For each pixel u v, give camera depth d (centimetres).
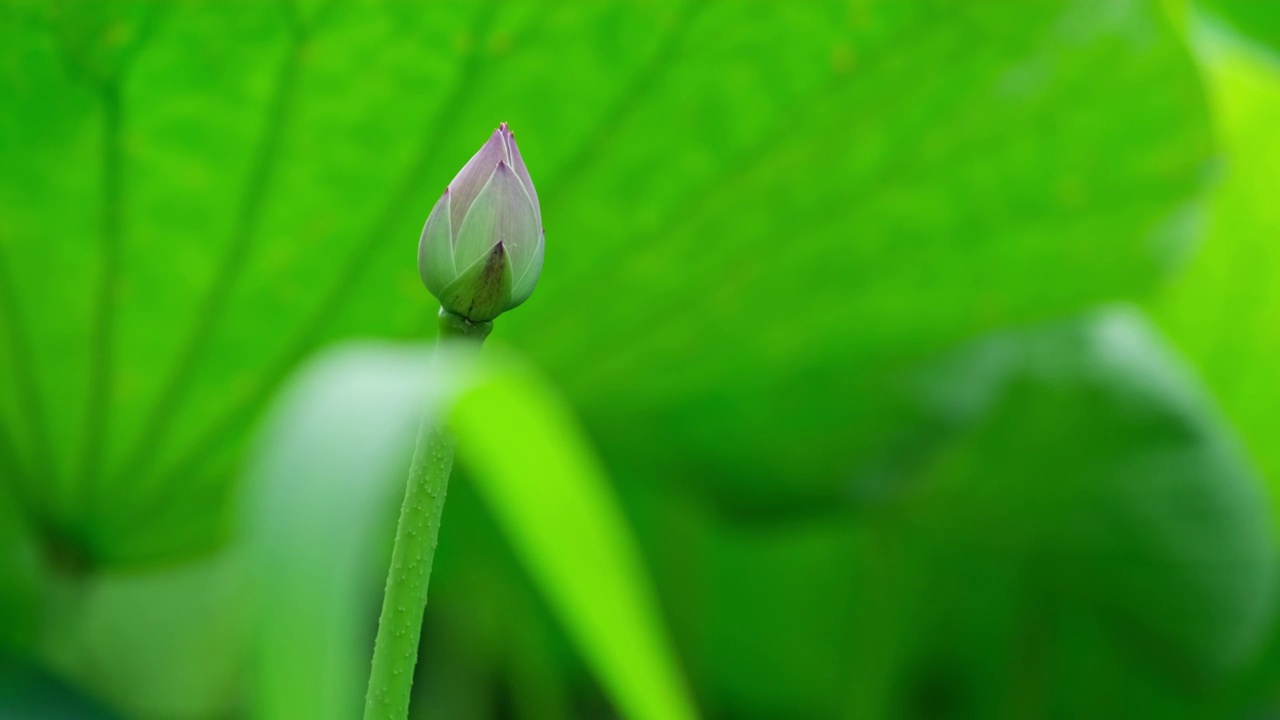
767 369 329
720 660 449
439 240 165
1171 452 359
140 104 218
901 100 260
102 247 235
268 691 133
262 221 240
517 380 148
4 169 222
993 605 400
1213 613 371
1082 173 287
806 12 237
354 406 141
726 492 365
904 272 304
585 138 249
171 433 262
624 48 235
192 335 250
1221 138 283
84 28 211
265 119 226
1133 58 262
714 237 278
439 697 407
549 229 267
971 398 348
